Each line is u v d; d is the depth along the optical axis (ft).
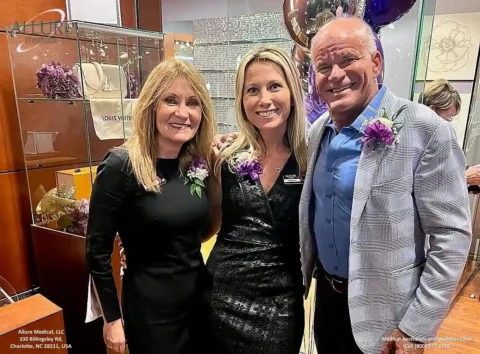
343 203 4.18
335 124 4.42
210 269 5.12
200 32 10.23
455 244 3.65
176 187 4.84
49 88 7.27
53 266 7.64
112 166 4.63
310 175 4.64
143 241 4.80
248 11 15.29
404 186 3.80
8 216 7.95
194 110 4.74
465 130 12.09
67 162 7.79
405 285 3.91
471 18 11.95
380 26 6.12
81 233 7.14
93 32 7.11
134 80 8.09
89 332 7.39
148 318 4.83
